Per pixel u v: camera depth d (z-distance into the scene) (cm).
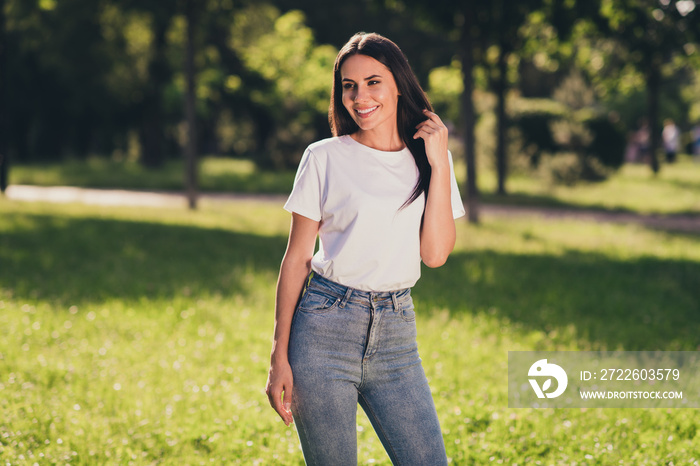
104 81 2991
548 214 1639
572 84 2836
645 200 1906
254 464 372
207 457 389
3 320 635
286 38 2903
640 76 2622
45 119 3631
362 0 3512
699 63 1770
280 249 1116
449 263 996
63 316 663
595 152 2455
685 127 4341
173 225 1320
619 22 1404
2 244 1059
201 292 793
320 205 241
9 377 495
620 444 409
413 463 240
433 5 1404
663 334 665
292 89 2914
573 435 425
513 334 651
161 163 3212
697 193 2055
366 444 402
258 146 3950
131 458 379
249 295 797
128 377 511
